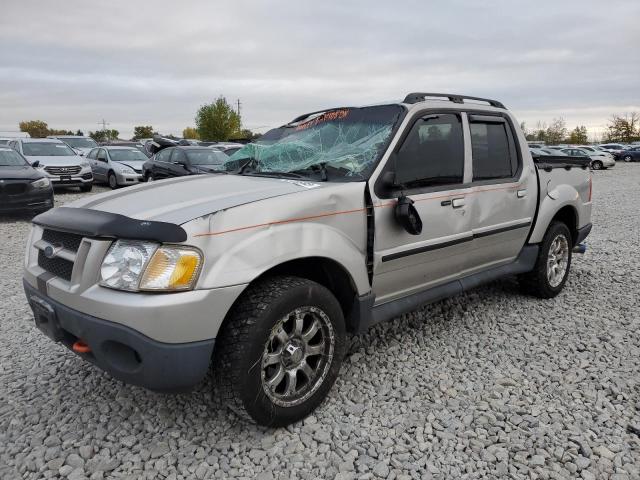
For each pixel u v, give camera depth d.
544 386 3.30
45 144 15.53
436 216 3.57
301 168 3.50
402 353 3.75
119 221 2.53
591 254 7.08
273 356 2.70
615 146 45.91
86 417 2.93
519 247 4.57
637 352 3.81
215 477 2.46
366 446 2.68
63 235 2.81
